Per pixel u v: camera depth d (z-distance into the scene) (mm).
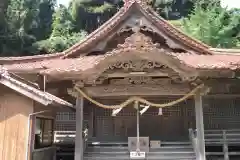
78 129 10414
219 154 12867
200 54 12820
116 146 11914
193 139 11344
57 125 15336
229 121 15016
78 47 12805
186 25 26469
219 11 26734
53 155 10938
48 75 9984
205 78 10867
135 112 14930
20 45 28859
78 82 10359
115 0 39938
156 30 12438
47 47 30203
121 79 10711
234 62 10078
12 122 8211
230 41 23438
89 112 14953
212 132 13867
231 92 14523
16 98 8336
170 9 38344
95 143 12195
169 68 9773
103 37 12578
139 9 12383
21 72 10852
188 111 14844
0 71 8211
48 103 7914
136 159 10672
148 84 10695
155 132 14703
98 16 40281
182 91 10656
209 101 15203
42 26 38781
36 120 9000
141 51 9070
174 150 11398
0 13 26719
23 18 28812
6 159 8016
